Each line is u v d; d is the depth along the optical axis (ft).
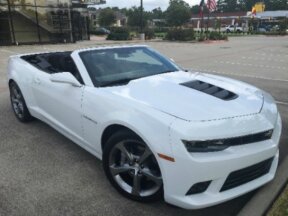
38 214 9.53
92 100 11.02
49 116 14.44
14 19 78.33
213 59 51.72
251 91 11.30
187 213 9.55
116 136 9.84
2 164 12.61
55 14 84.89
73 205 9.95
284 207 9.34
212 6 124.16
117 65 12.85
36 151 13.76
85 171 12.00
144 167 9.48
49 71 14.58
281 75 34.73
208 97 10.08
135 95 10.30
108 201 10.13
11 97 17.87
